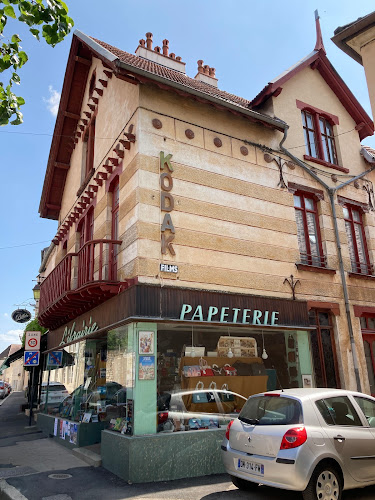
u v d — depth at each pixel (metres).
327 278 11.17
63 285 11.07
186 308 8.39
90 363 10.88
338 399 6.20
